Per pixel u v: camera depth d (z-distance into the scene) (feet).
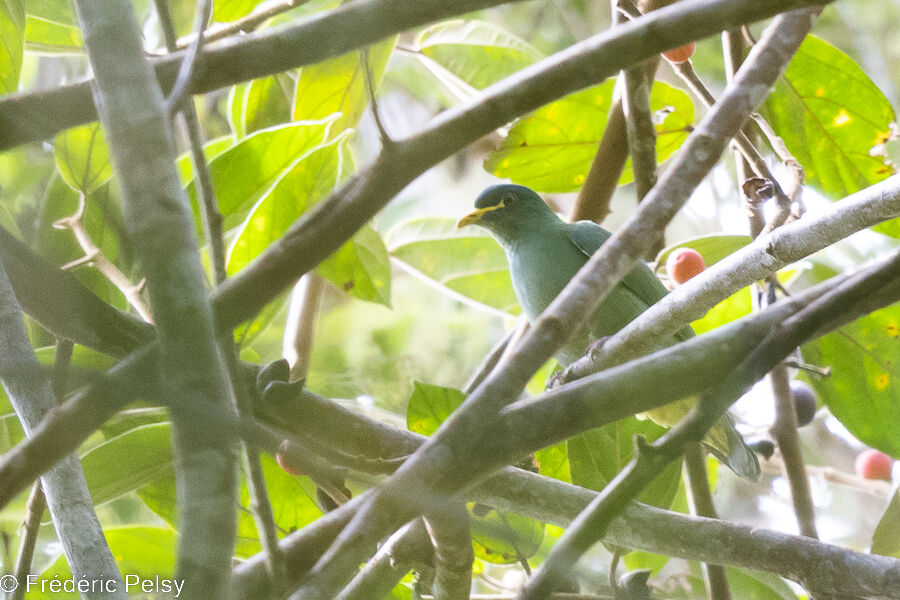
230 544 10.00
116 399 11.12
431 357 43.91
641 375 12.69
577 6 43.09
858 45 46.42
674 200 15.10
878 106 26.48
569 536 11.69
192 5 35.06
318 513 22.71
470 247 32.30
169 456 19.58
